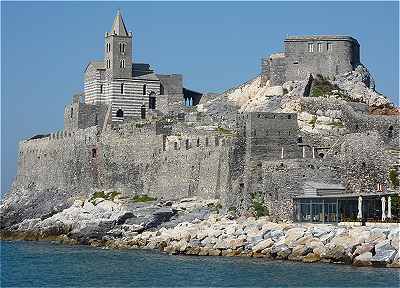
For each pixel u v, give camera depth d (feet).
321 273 544.62
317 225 626.64
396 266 556.51
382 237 570.05
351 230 590.14
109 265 627.87
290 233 615.57
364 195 628.28
